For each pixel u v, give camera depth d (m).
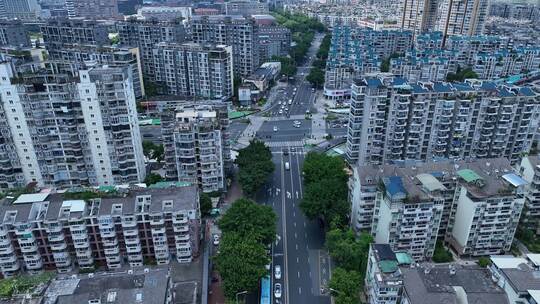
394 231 141.00
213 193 191.38
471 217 143.00
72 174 185.25
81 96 169.38
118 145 181.25
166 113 187.75
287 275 146.75
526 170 164.38
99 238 141.50
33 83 165.50
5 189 179.75
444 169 155.88
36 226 136.00
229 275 128.12
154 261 147.88
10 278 123.38
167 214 139.88
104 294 104.25
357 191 158.50
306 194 171.12
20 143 174.75
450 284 109.94
